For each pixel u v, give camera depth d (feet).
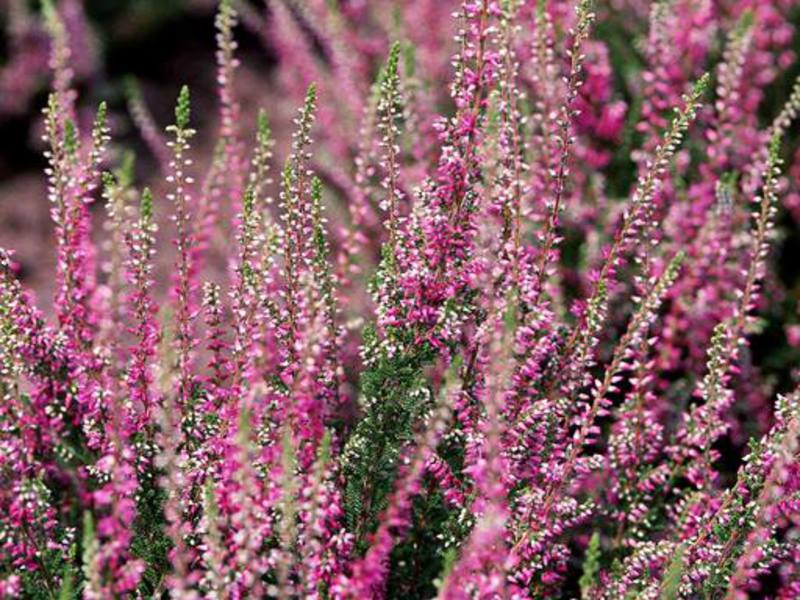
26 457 4.45
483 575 4.24
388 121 4.47
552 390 4.58
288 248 4.42
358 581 4.25
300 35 5.90
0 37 8.50
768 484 4.32
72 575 4.45
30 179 7.68
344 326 4.63
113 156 7.11
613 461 4.69
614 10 5.74
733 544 4.45
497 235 4.45
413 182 5.17
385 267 4.44
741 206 5.18
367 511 4.48
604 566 4.74
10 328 4.42
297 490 4.27
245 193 4.42
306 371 4.33
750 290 4.65
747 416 5.10
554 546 4.51
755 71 5.59
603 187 5.43
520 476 4.47
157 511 4.46
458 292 4.46
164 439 4.31
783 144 5.56
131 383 4.44
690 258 5.02
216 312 4.46
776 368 5.25
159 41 9.12
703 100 5.47
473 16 4.43
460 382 4.33
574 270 5.31
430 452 4.39
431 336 4.44
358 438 4.46
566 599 4.75
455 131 4.45
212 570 4.27
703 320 5.03
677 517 4.61
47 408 4.48
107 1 9.16
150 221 4.39
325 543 4.39
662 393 5.06
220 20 5.00
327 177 5.93
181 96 4.42
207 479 4.38
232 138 5.08
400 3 5.83
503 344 4.24
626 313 5.14
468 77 4.45
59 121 4.54
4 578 4.39
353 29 6.02
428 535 4.62
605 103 5.45
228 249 5.36
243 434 4.19
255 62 9.25
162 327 4.26
